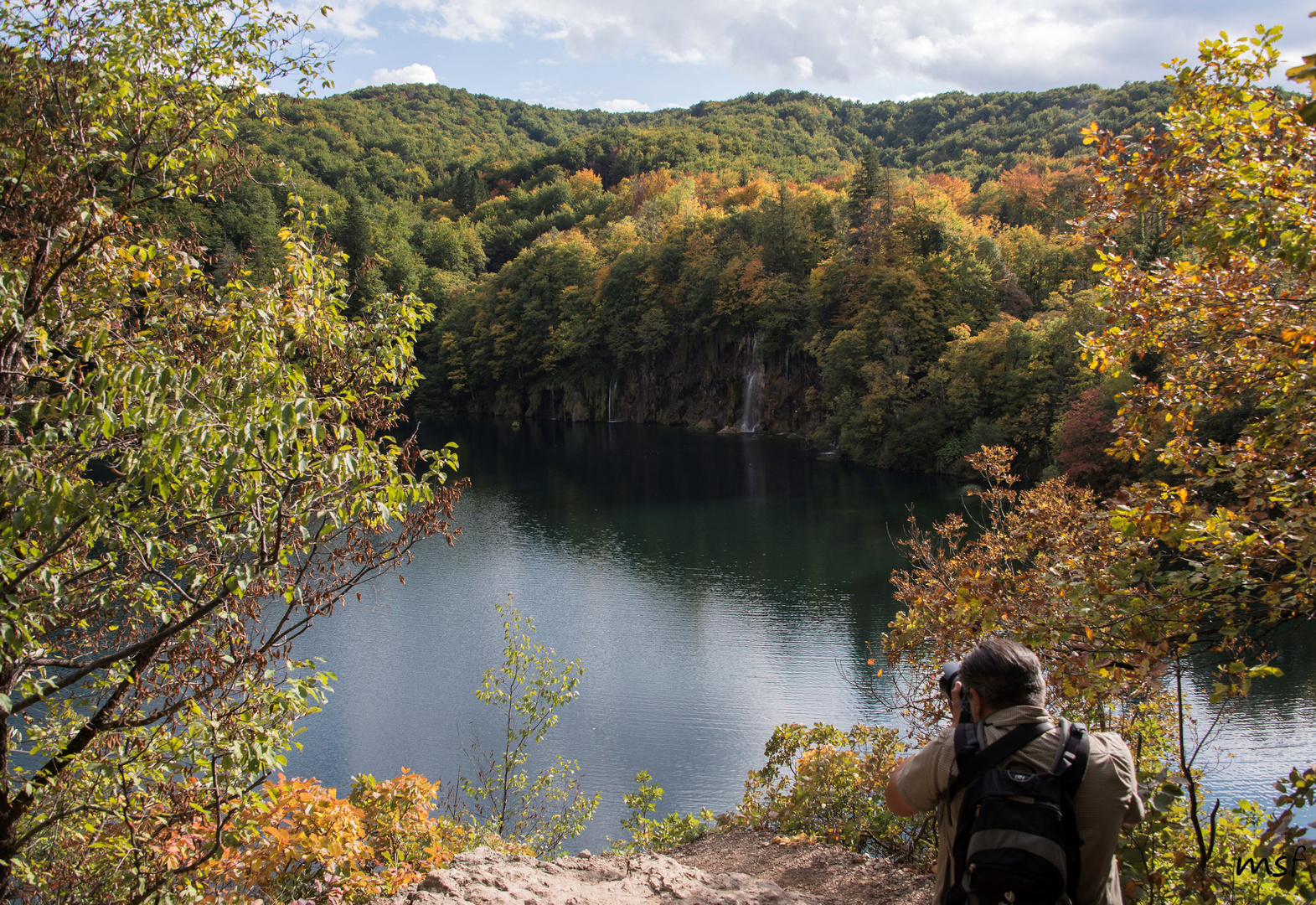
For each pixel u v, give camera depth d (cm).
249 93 698
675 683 2573
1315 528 479
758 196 14038
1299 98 309
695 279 9362
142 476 561
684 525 4669
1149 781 414
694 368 9594
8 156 606
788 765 1019
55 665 586
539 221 16050
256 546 577
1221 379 709
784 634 2958
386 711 2391
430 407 11144
